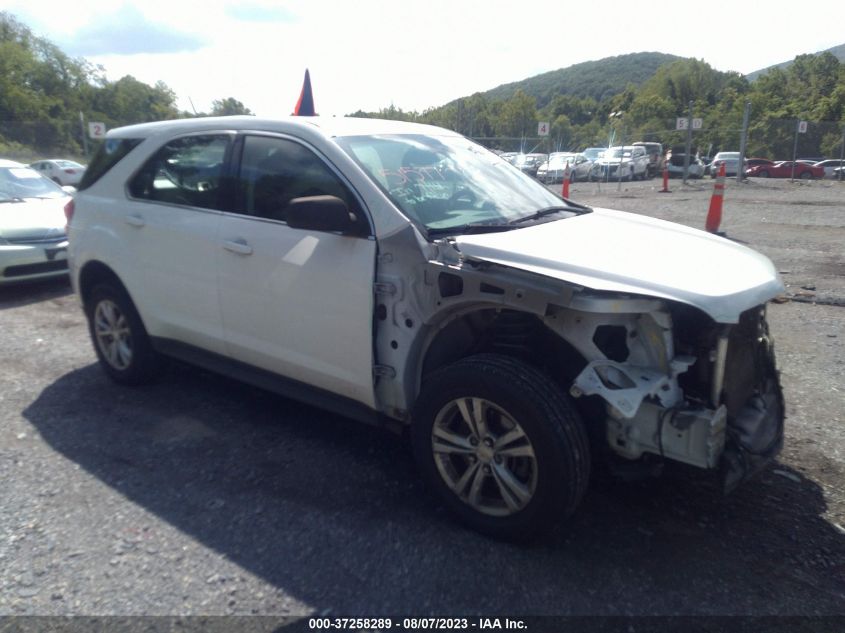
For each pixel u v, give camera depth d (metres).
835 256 9.95
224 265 4.22
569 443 3.03
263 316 4.09
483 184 4.25
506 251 3.29
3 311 7.58
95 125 26.39
